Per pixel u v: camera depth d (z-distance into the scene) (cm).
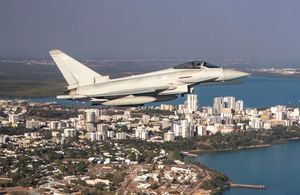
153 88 7112
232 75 7306
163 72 7362
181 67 7362
